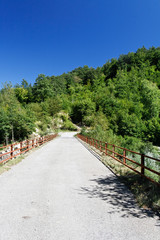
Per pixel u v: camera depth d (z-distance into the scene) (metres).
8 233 3.38
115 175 7.86
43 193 5.53
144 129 58.78
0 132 42.62
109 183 6.66
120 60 166.38
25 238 3.23
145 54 157.62
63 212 4.26
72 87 154.88
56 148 19.56
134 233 3.41
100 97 111.56
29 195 5.36
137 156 13.57
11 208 4.46
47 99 110.81
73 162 10.98
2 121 41.00
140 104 80.12
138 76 131.50
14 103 44.50
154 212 4.31
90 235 3.33
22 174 7.91
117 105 88.00
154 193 5.10
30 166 9.70
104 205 4.69
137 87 111.75
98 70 191.75
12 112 42.34
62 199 5.07
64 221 3.83
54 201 4.92
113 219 3.94
